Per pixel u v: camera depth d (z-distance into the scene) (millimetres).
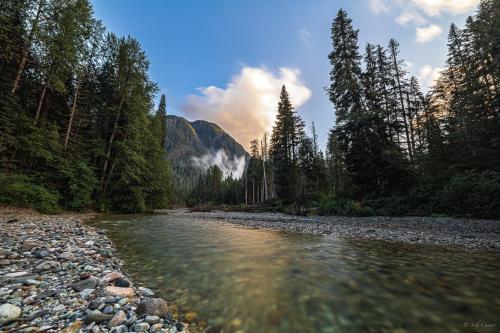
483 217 15578
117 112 26609
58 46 18891
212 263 6484
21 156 18062
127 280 4770
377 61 29047
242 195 82188
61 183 20031
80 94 24250
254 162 68688
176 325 3326
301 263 6520
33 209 16266
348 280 5207
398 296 4367
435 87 34750
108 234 10977
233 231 12664
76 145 22344
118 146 24969
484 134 21656
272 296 4379
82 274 5102
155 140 31906
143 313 3543
